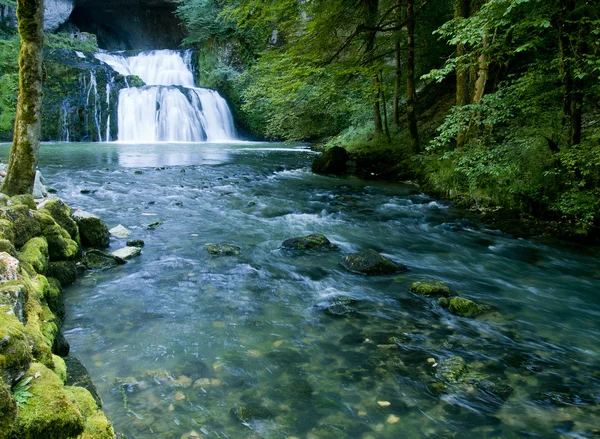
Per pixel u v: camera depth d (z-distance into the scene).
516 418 2.68
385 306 4.39
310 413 2.67
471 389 2.96
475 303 4.39
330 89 14.48
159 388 2.86
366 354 3.41
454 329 3.92
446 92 18.48
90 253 5.23
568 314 4.41
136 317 3.93
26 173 5.49
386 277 5.30
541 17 7.03
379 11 15.16
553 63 7.50
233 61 34.19
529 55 12.86
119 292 4.48
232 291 4.64
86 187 10.63
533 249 6.84
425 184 11.82
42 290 3.25
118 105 27.95
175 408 2.66
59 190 10.04
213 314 4.06
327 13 13.48
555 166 7.93
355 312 4.20
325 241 6.53
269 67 14.53
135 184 11.38
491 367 3.29
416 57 17.44
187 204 9.24
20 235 4.03
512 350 3.58
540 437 2.51
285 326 3.87
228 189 11.27
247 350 3.42
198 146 25.80
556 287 5.23
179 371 3.08
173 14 40.22
